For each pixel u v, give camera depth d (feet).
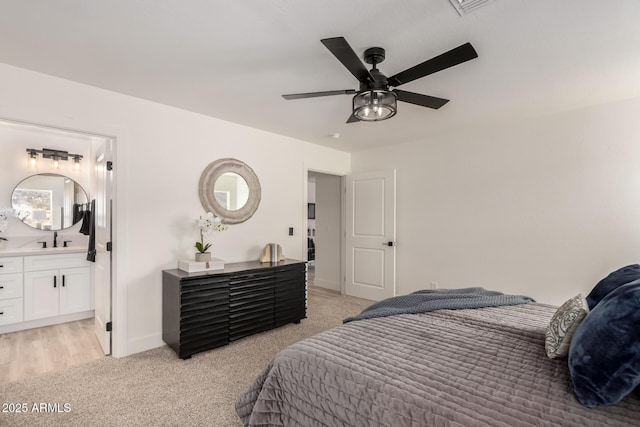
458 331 5.50
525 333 5.27
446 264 13.23
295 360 4.68
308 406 4.35
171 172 10.01
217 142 11.17
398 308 7.05
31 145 12.63
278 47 6.53
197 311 9.05
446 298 7.47
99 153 10.27
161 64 7.25
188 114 10.41
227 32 5.99
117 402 6.70
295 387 4.55
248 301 10.27
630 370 3.14
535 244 11.02
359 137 13.73
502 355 4.53
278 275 11.17
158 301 9.71
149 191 9.53
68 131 8.32
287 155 13.65
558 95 9.05
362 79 6.22
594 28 5.83
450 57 5.42
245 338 10.36
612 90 8.70
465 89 8.61
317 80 8.06
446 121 11.44
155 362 8.59
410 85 8.34
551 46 6.46
